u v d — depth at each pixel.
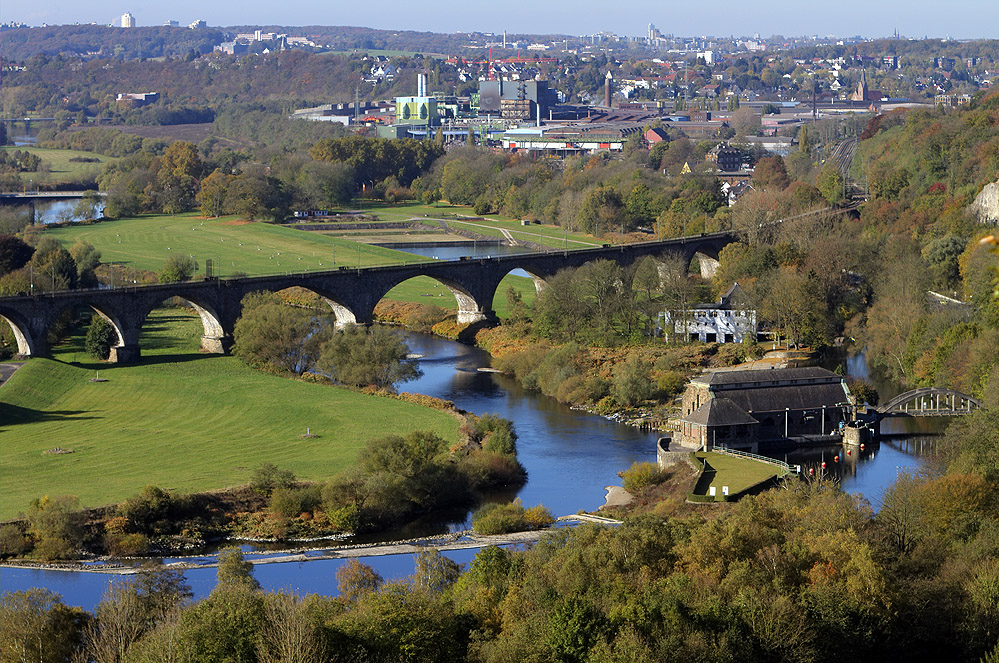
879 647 180.62
